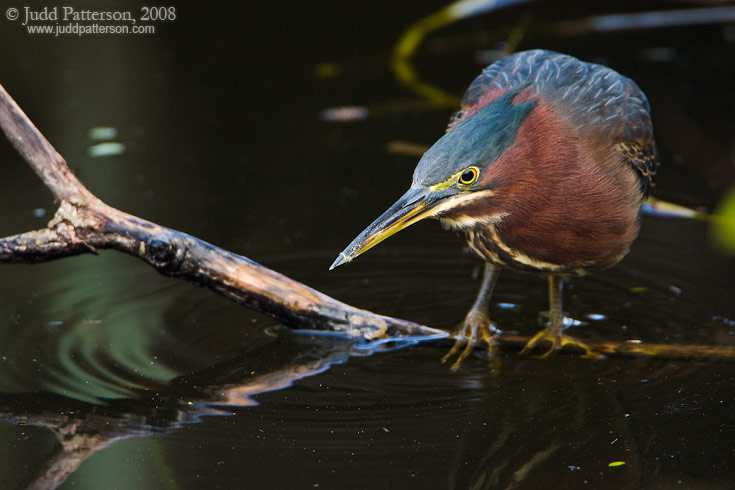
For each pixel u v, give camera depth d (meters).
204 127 14.69
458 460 7.55
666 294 10.45
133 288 10.69
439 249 11.81
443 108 15.12
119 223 8.20
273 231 11.82
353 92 15.64
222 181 13.15
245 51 17.05
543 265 9.23
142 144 14.13
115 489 7.18
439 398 8.57
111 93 15.50
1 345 9.32
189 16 18.36
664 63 16.22
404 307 10.29
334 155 13.89
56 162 8.06
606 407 8.34
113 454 7.67
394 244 11.94
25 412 8.25
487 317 9.80
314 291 9.19
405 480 7.28
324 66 16.48
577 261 9.22
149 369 8.98
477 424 8.11
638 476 7.35
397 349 9.53
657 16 17.53
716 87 15.43
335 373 9.05
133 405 8.39
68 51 16.77
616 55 16.47
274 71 16.39
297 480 7.28
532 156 8.64
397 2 19.03
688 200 12.68
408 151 13.85
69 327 9.73
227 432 8.00
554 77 9.54
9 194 12.67
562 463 7.54
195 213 12.23
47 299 10.33
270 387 8.77
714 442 7.77
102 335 9.59
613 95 9.49
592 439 7.86
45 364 9.00
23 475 7.39
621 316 10.03
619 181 9.14
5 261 8.29
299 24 18.16
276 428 8.05
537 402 8.47
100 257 11.48
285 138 14.38
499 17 18.36
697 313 10.01
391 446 7.77
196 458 7.60
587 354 9.33
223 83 16.02
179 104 15.34
